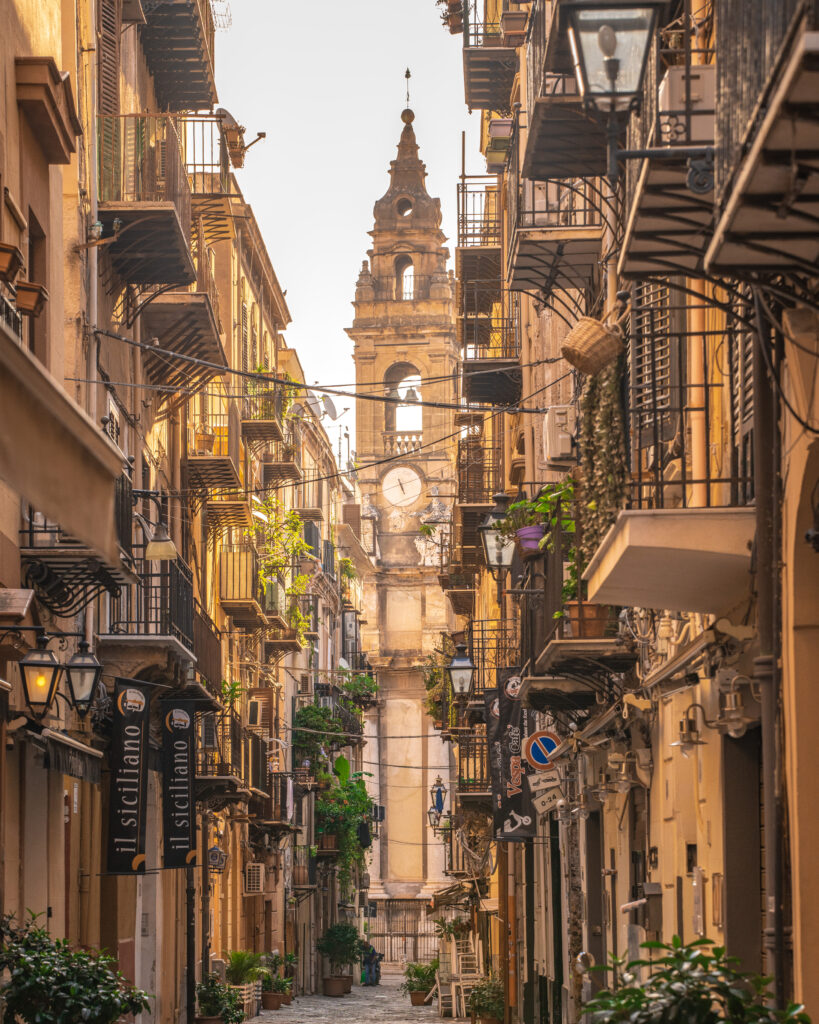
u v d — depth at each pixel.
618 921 19.86
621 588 12.84
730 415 12.65
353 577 87.25
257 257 52.38
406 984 62.56
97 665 20.05
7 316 16.41
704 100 10.28
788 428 10.47
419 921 95.81
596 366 12.45
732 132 8.19
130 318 29.53
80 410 7.51
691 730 13.63
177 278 29.22
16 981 16.02
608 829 21.16
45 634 20.02
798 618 10.42
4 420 6.86
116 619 28.83
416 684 97.38
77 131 21.33
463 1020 47.56
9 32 18.83
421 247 96.00
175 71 34.47
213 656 35.56
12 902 18.66
